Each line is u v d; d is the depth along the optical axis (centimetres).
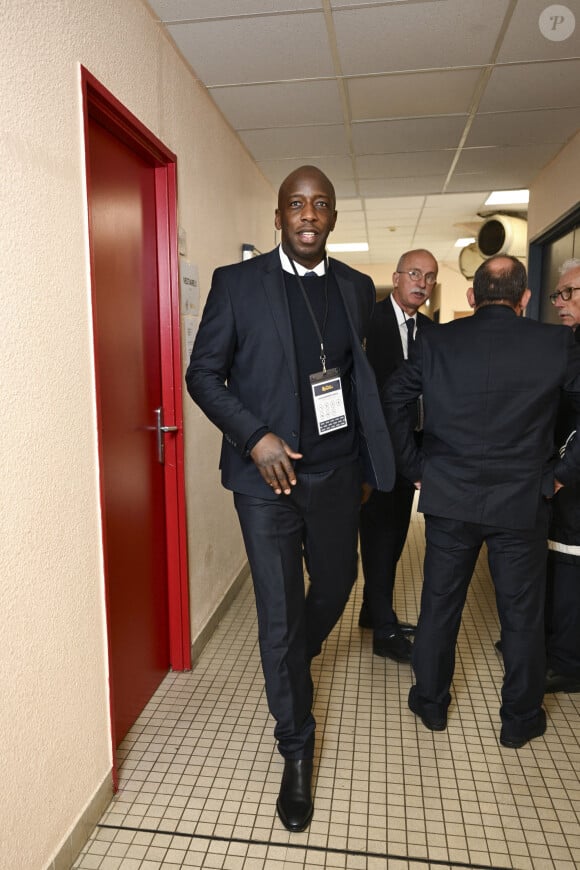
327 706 216
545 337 176
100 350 180
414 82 275
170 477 234
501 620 191
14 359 123
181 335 234
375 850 152
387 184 456
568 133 345
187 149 247
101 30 166
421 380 187
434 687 197
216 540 288
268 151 362
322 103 295
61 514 143
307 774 166
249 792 173
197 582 257
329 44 238
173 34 222
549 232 410
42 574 135
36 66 131
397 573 354
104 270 182
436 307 1043
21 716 127
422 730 202
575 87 283
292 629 164
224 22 216
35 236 130
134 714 208
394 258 943
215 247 291
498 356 176
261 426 153
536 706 192
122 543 198
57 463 141
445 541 188
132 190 203
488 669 244
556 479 182
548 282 442
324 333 168
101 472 164
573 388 173
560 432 218
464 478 180
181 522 236
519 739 192
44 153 134
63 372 143
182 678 238
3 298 119
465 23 226
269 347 162
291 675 163
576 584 219
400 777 179
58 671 143
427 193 486
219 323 163
